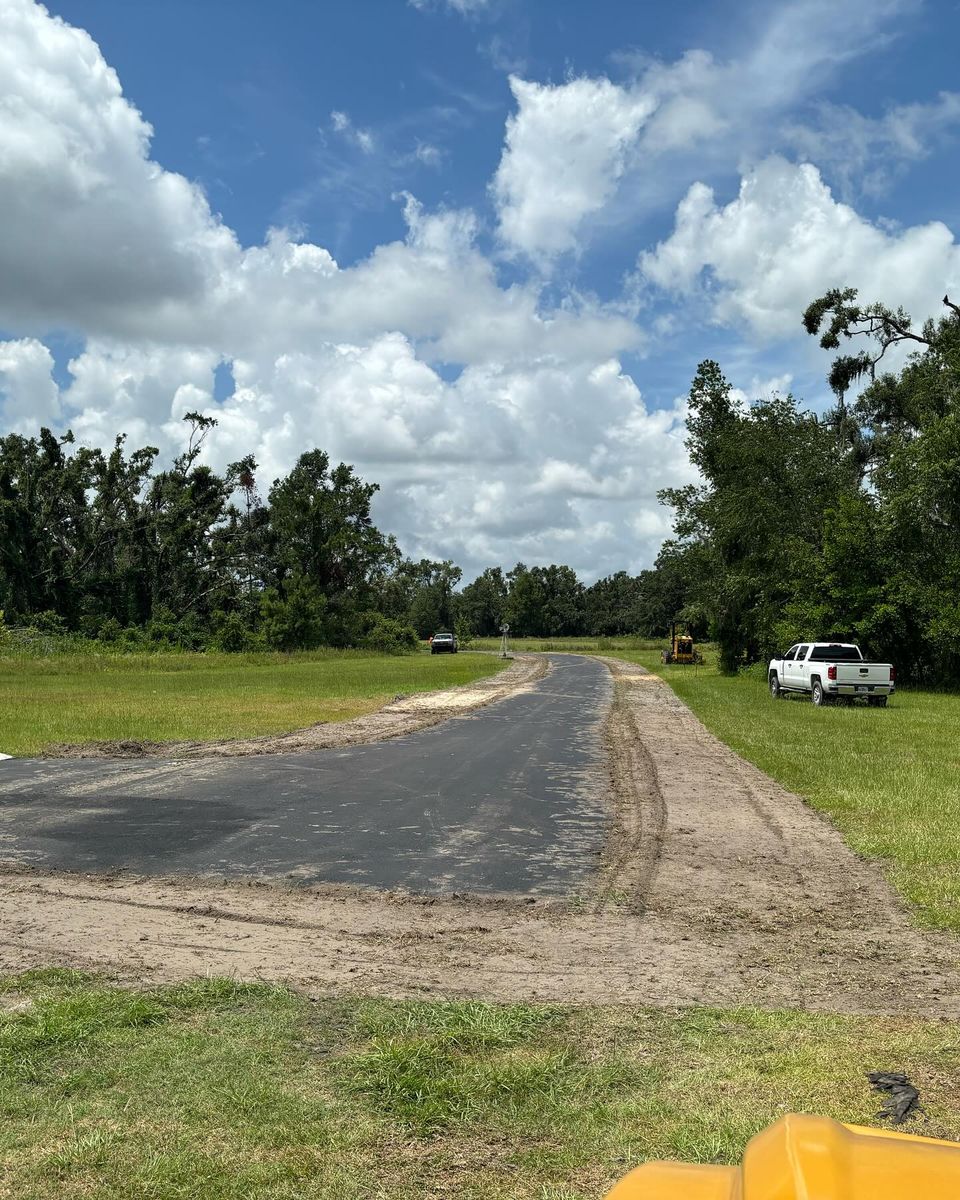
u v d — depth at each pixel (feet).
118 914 22.39
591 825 34.37
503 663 213.05
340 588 310.24
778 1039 15.03
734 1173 4.56
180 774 45.57
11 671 153.17
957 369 124.77
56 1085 13.11
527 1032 15.17
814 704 94.63
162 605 270.46
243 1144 11.53
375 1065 13.67
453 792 41.14
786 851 30.12
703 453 159.63
